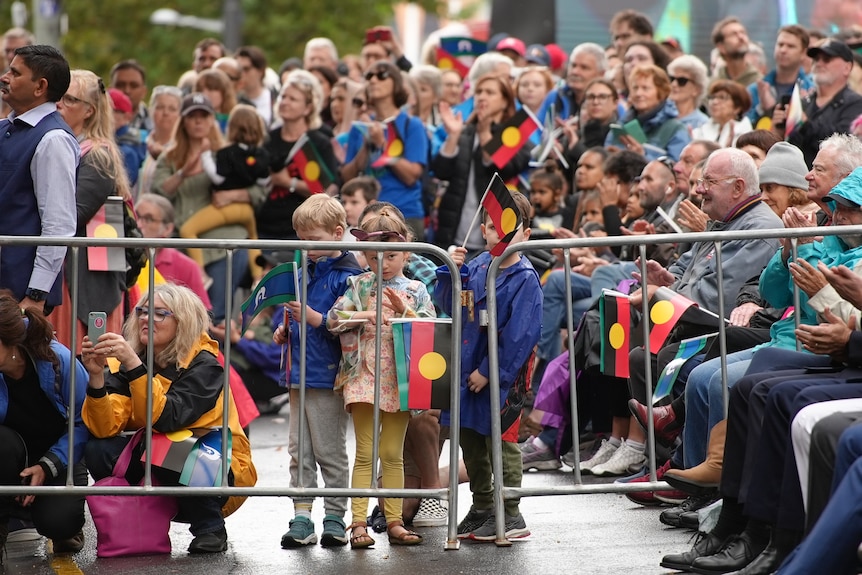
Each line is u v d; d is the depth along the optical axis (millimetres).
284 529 23047
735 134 32500
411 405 20750
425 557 20547
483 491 22016
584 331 25859
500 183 20844
